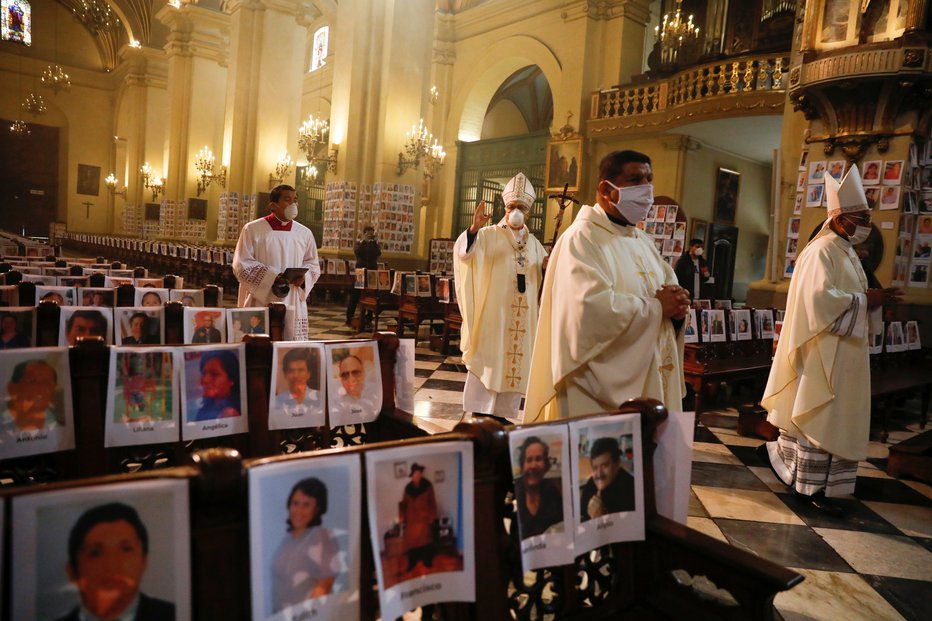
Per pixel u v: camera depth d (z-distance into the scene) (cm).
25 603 105
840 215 370
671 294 237
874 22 723
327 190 1504
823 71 743
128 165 3256
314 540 132
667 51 1459
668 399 250
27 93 3612
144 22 3119
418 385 648
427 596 146
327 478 133
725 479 423
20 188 3641
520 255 482
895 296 373
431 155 1479
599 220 253
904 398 683
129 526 113
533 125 2422
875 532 349
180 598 117
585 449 173
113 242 2316
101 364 210
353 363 260
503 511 162
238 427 234
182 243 2312
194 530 121
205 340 342
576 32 1628
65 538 108
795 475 391
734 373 585
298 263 516
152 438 217
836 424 361
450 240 1515
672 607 177
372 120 1446
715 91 1329
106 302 431
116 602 112
